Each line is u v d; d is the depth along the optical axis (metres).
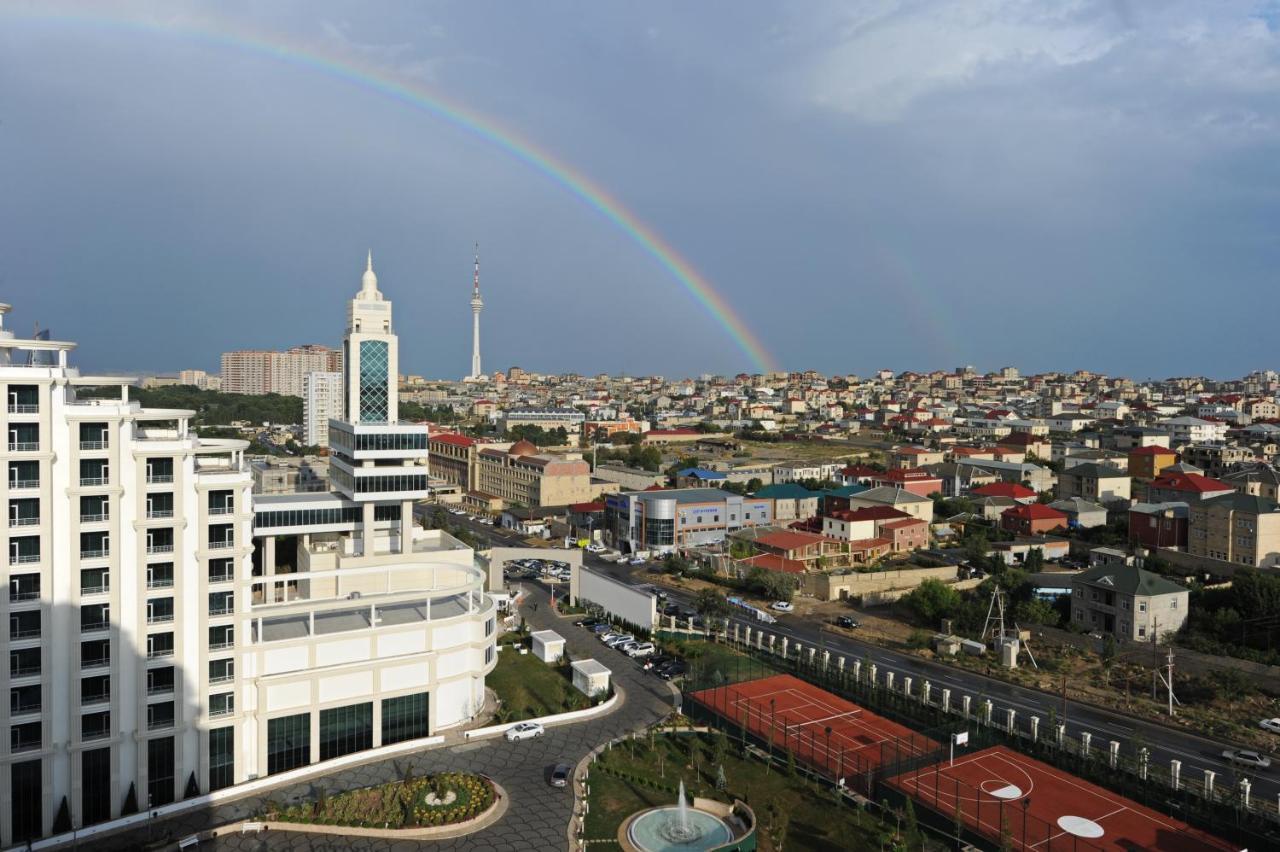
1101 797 84.19
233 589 88.44
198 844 77.00
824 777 89.75
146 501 83.88
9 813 78.81
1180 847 74.94
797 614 152.12
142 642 84.06
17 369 77.69
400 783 88.00
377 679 96.50
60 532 80.00
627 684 117.81
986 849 74.81
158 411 87.12
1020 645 130.12
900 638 138.12
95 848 76.75
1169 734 100.50
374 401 131.75
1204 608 138.88
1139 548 180.62
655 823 81.94
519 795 86.69
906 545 192.88
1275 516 157.75
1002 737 98.56
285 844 77.38
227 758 88.62
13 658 78.81
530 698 112.06
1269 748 96.12
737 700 110.69
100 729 82.38
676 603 160.00
